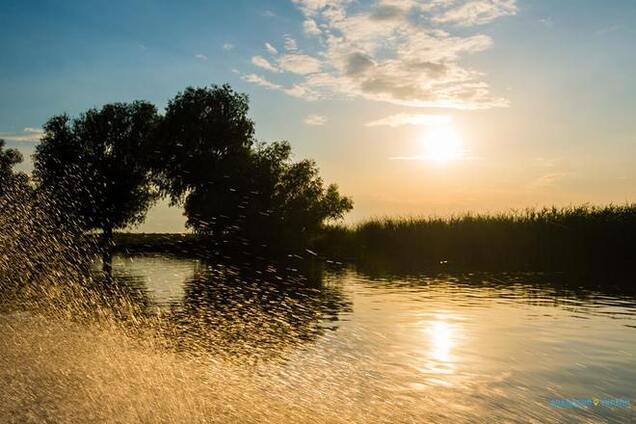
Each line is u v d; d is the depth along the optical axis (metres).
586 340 10.89
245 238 33.62
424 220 37.84
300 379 7.80
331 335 10.91
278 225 36.56
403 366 8.70
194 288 17.67
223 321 12.05
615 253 30.97
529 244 32.84
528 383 7.94
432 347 10.09
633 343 10.64
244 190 51.03
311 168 54.22
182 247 32.09
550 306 15.37
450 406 6.91
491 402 7.07
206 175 52.81
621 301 16.30
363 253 38.09
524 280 22.31
